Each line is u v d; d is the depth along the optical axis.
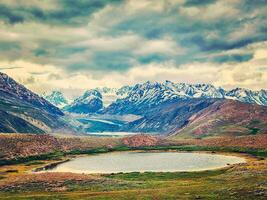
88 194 119.69
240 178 138.62
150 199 103.69
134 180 159.75
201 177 162.25
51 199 112.56
